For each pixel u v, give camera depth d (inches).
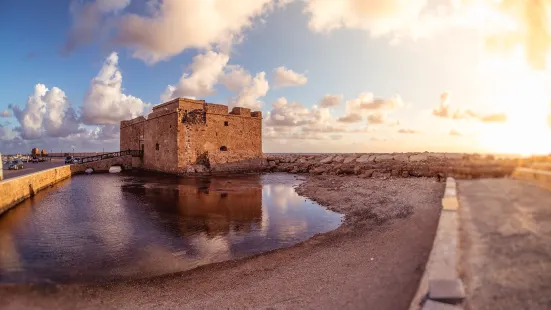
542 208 289.4
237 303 216.5
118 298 239.9
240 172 1416.1
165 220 504.1
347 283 220.8
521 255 175.2
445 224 233.3
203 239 404.8
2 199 566.9
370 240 348.2
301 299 207.8
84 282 274.2
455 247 185.9
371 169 1092.5
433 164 1020.5
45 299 238.8
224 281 268.8
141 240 400.8
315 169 1318.9
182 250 363.9
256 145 1592.0
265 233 432.8
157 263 322.7
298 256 327.6
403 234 350.3
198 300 229.6
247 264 312.5
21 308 223.8
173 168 1289.4
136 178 1136.2
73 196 736.3
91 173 1380.4
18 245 381.4
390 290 192.9
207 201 671.8
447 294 134.6
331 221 498.9
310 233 431.8
